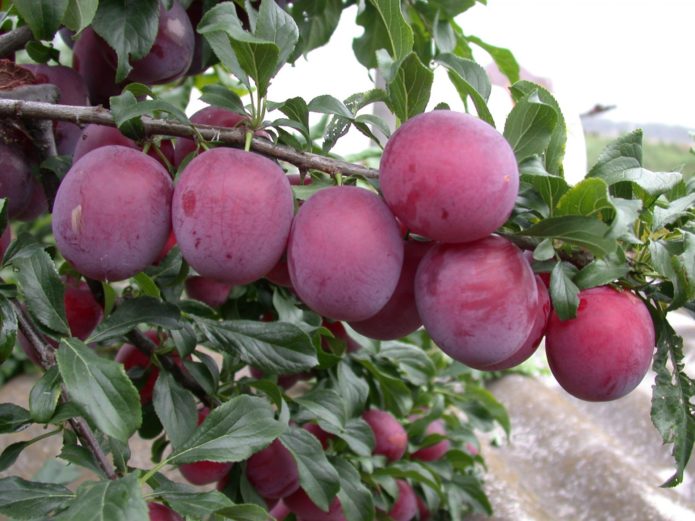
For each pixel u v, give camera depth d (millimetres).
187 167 289
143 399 449
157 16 357
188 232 280
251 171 282
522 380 1285
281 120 307
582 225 260
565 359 299
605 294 301
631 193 309
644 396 1164
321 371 562
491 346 275
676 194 317
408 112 308
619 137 301
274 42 288
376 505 583
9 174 359
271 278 335
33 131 354
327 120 635
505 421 797
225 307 500
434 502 721
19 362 1349
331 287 276
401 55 322
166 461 287
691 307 306
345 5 522
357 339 504
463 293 272
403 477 596
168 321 336
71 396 263
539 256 269
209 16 276
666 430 296
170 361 396
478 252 277
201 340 407
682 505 838
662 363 303
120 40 349
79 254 287
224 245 277
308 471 379
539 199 294
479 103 304
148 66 380
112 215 282
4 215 310
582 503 883
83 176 286
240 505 273
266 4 295
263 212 278
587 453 974
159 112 348
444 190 259
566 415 1112
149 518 258
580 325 294
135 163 293
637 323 294
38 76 378
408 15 503
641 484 877
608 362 290
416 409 723
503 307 271
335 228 274
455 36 530
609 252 259
